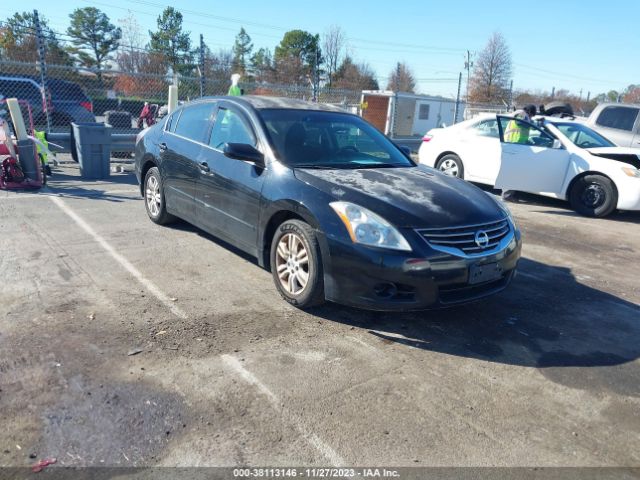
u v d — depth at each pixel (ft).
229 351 11.63
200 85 39.22
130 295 14.17
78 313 12.92
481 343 12.94
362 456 8.65
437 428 9.50
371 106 97.66
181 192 18.53
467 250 12.55
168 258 17.24
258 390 10.26
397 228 12.12
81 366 10.63
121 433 8.77
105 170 30.48
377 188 13.48
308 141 15.88
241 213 15.39
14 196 24.43
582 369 12.02
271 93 68.85
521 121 30.42
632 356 12.82
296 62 166.81
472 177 33.17
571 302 16.14
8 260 16.08
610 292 17.26
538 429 9.70
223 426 9.14
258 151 15.03
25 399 9.47
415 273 11.95
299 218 13.74
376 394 10.41
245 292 14.89
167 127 20.11
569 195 29.76
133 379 10.32
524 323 14.33
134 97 56.80
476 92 143.74
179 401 9.73
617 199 28.14
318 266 12.87
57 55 60.54
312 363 11.41
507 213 14.62
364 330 13.12
